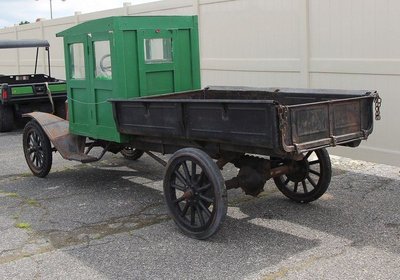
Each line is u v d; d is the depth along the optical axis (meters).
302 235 4.94
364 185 6.45
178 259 4.49
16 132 12.12
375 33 6.97
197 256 4.54
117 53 5.80
